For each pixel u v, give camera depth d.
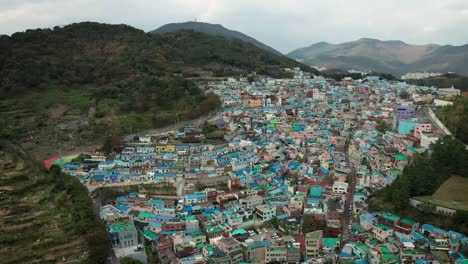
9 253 145.75
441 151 194.88
